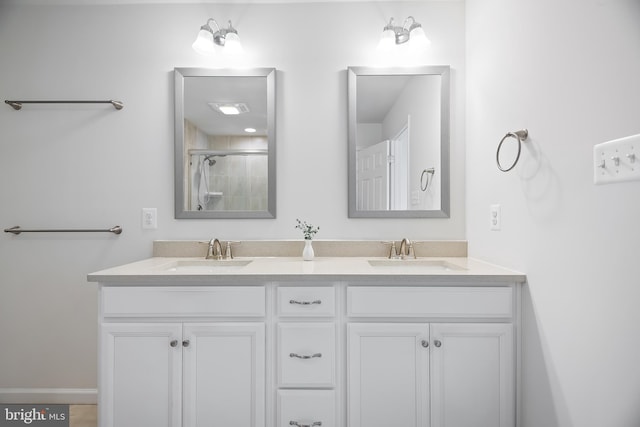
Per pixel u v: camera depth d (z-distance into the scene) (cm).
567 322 105
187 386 129
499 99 148
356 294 130
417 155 186
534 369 122
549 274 114
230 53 179
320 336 130
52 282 185
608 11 88
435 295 130
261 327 130
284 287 131
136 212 186
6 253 184
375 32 188
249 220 188
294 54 188
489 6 157
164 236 187
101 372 129
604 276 91
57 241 185
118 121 186
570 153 103
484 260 164
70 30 185
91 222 185
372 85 186
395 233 187
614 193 87
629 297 83
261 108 186
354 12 188
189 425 129
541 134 118
